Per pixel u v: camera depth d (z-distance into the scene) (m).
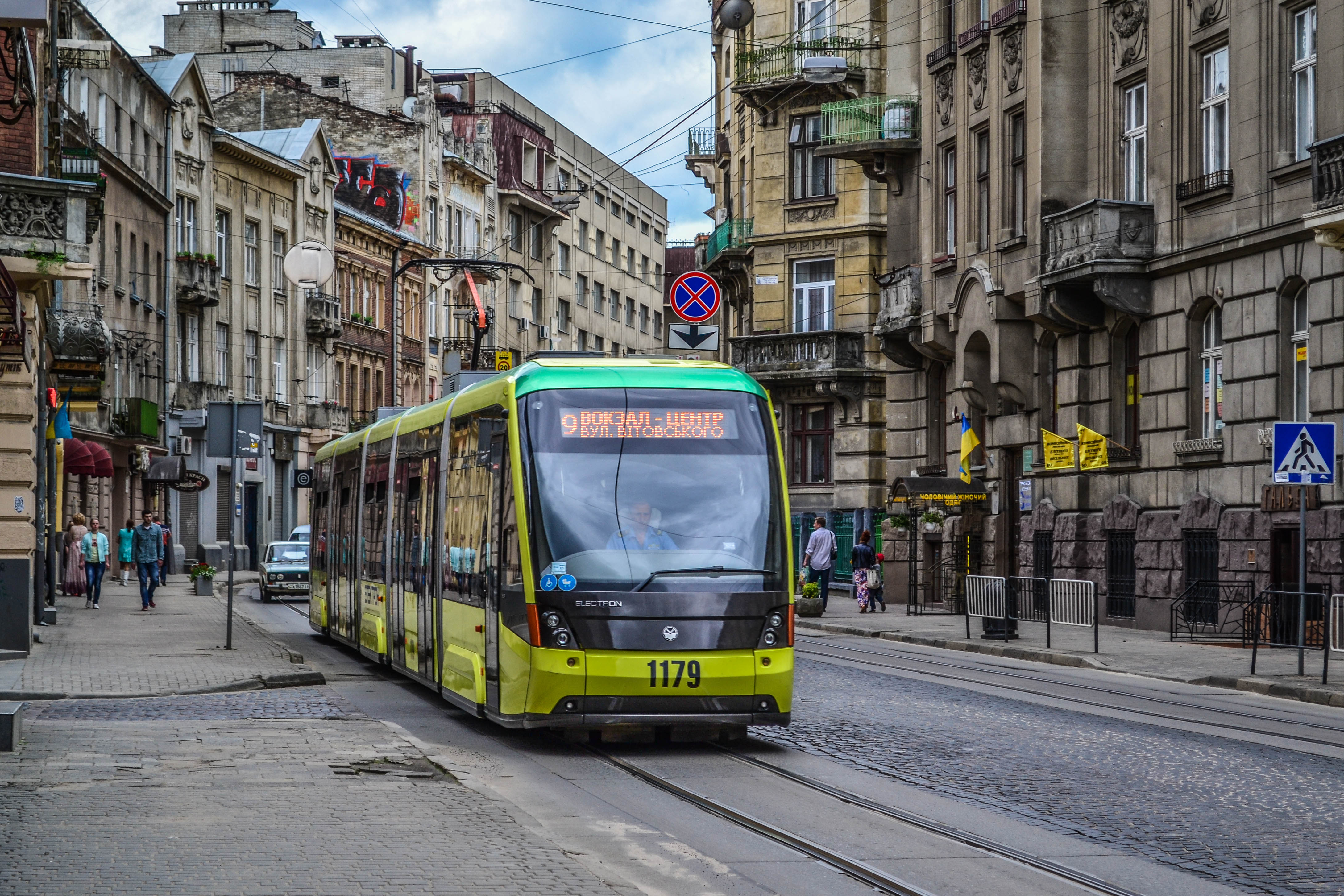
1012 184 33.25
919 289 37.97
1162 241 28.45
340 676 19.95
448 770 11.14
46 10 13.32
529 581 12.79
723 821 9.84
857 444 46.56
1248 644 24.02
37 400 23.91
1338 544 23.27
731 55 54.28
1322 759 12.62
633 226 107.31
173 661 20.36
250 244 61.38
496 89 89.19
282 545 40.22
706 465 13.26
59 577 39.22
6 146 22.27
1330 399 23.80
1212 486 26.91
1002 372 33.03
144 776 10.68
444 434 16.33
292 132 65.75
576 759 12.60
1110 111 30.39
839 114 40.81
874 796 10.77
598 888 7.33
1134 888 8.08
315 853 8.06
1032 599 26.28
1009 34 33.03
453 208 80.12
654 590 12.71
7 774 10.72
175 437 54.47
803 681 18.83
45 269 19.50
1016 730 14.25
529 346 89.00
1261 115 25.67
